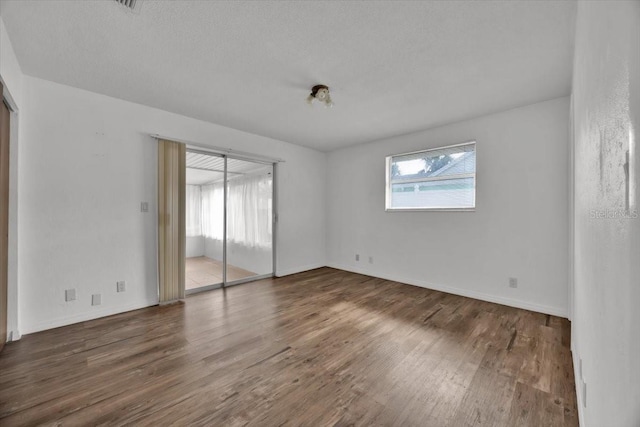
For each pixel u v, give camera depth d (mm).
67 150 2695
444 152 3885
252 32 1894
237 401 1630
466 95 2875
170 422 1467
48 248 2594
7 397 1649
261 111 3355
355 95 2877
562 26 1801
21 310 2457
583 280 1343
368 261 4824
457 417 1509
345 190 5195
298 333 2527
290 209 4934
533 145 3086
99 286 2885
